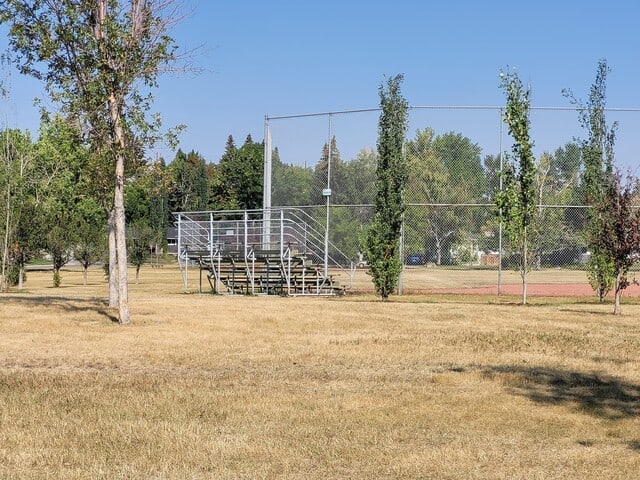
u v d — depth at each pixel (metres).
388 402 7.78
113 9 14.03
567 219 23.41
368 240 21.53
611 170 20.64
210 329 13.89
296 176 25.70
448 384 8.84
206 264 26.12
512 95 19.84
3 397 7.92
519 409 7.49
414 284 24.38
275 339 12.68
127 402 7.70
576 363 10.36
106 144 14.26
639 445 6.22
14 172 31.25
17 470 5.46
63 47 14.27
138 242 37.00
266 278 24.47
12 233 30.70
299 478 5.31
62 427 6.71
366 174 24.75
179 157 95.62
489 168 23.81
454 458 5.80
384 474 5.42
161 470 5.46
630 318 16.31
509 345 12.02
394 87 21.27
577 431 6.66
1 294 25.33
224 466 5.58
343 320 15.41
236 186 75.81
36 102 14.76
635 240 17.05
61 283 39.00
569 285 25.61
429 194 24.11
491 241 23.91
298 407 7.54
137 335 13.03
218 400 7.83
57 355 10.98
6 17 13.96
